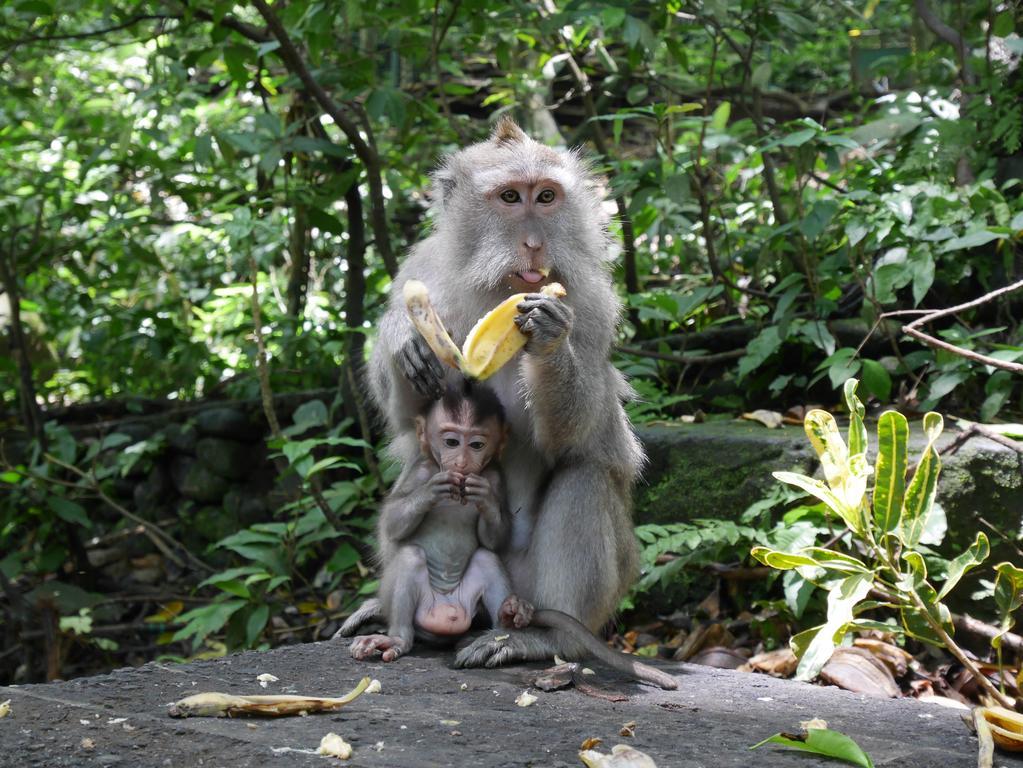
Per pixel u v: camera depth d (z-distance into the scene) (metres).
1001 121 2.79
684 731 2.03
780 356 2.86
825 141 2.70
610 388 2.33
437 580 2.27
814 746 1.96
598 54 3.05
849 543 2.42
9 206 3.20
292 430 2.95
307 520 2.77
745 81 3.10
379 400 2.37
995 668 2.36
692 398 2.89
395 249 3.48
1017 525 2.44
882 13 3.87
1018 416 2.66
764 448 2.58
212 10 2.84
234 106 3.45
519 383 2.31
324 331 3.25
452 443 2.25
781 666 2.41
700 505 2.62
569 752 1.96
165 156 3.29
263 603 2.69
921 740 2.03
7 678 2.99
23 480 3.07
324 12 2.79
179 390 3.61
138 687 2.11
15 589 2.98
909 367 2.71
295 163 3.05
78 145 3.09
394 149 3.15
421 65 3.21
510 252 2.25
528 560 2.29
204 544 3.24
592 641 2.21
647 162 2.85
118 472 3.30
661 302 2.87
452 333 2.32
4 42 2.91
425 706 2.08
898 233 2.74
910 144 2.86
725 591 2.61
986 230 2.67
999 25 2.83
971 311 2.80
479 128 3.63
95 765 1.91
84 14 3.13
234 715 2.03
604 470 2.30
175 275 3.83
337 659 2.22
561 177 2.27
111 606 3.05
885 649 2.40
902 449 2.15
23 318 3.83
